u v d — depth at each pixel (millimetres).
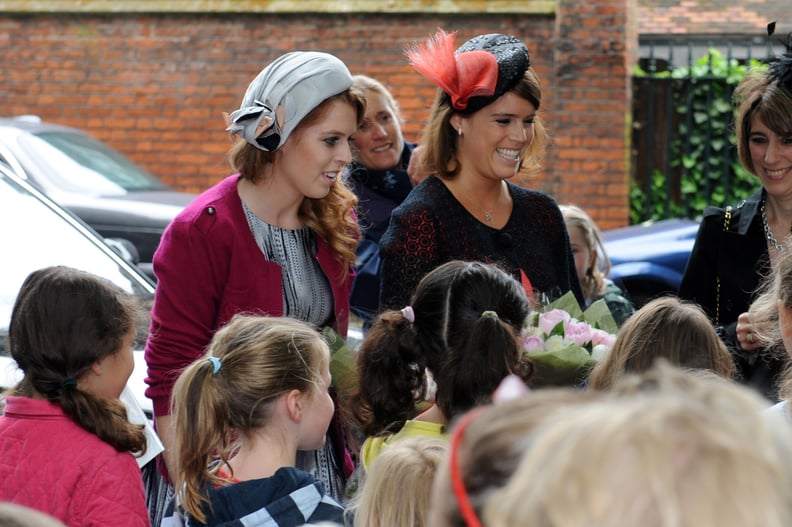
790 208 6535
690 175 18391
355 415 5102
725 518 1436
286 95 5336
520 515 1496
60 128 15461
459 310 4926
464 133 5957
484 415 1741
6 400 4660
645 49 20547
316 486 4480
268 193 5535
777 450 1528
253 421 4547
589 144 18125
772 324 5598
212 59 18859
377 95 7836
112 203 13422
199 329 5387
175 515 4770
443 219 5930
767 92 6449
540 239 6203
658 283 11875
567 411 1614
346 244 5820
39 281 4617
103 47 19031
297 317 5645
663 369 1711
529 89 5898
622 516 1444
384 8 18359
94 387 4633
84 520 4355
